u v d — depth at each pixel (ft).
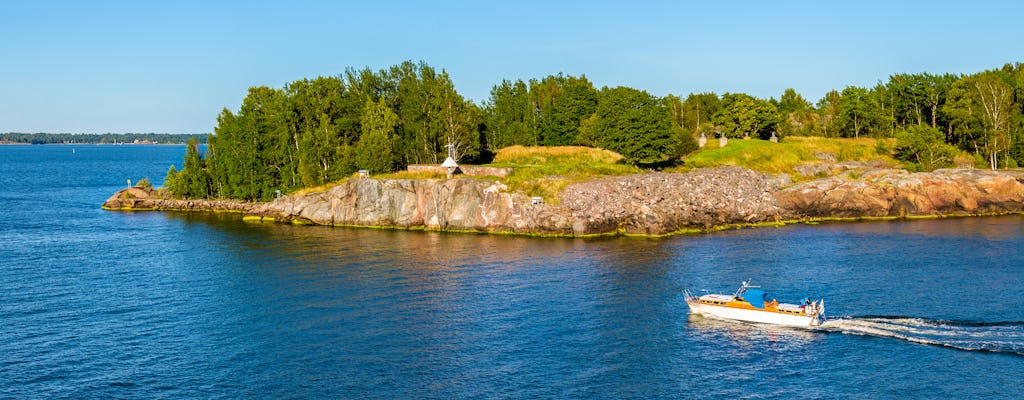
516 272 319.68
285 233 447.01
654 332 240.12
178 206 594.65
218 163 603.26
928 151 536.01
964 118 557.74
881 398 190.08
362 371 210.18
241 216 547.08
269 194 568.82
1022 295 270.87
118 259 364.79
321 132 538.47
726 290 284.82
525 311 262.47
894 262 326.85
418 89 544.21
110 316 263.90
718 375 205.77
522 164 549.54
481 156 574.97
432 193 450.30
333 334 241.14
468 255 359.25
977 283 288.51
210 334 242.99
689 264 329.52
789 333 238.27
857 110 642.63
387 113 537.24
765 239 389.60
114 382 204.95
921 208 468.34
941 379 200.23
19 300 285.64
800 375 205.16
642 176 473.67
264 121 575.79
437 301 276.62
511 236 415.85
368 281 309.01
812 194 468.34
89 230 468.75
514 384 200.44
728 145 595.88
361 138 525.75
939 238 384.88
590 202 429.79
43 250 392.06
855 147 595.47
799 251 355.15
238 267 341.41
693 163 542.57
